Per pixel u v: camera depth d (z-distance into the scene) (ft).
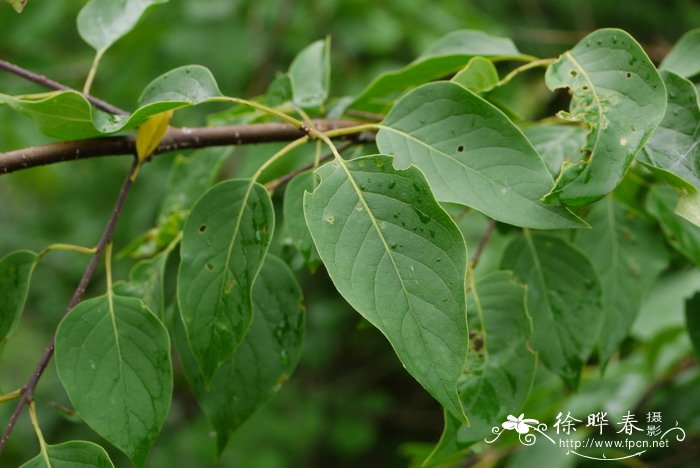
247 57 5.55
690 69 2.47
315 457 6.83
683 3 6.88
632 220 2.60
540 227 2.23
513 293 2.42
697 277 3.42
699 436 3.05
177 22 5.52
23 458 6.19
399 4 5.85
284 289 2.48
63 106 2.36
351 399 7.22
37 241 6.70
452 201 2.25
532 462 3.05
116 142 2.45
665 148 2.33
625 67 2.30
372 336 7.29
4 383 6.43
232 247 2.34
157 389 2.32
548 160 2.45
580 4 6.51
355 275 2.19
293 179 2.42
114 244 5.90
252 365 2.47
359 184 2.23
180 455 6.25
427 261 2.19
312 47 2.71
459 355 2.16
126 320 2.34
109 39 2.58
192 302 2.33
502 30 6.10
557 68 2.34
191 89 2.36
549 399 3.15
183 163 2.73
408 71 2.56
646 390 3.16
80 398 2.32
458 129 2.29
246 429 6.39
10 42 4.73
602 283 2.57
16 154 2.41
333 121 2.57
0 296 2.45
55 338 2.34
